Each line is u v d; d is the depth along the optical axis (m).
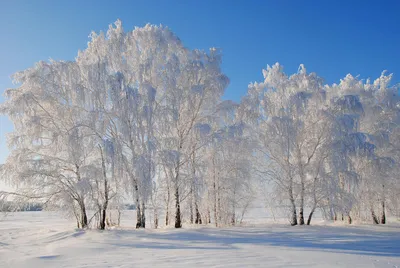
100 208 19.67
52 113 20.47
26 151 19.52
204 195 21.75
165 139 19.89
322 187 22.02
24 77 19.52
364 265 8.57
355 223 25.05
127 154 20.03
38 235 18.36
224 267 8.46
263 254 10.58
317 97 23.70
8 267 10.10
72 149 18.61
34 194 19.80
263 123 24.23
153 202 20.67
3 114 19.02
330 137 22.44
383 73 27.67
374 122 25.77
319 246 12.61
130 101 19.08
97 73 19.72
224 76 21.44
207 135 19.88
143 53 21.16
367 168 23.52
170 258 10.20
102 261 10.12
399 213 25.92
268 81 24.73
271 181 23.89
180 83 21.23
